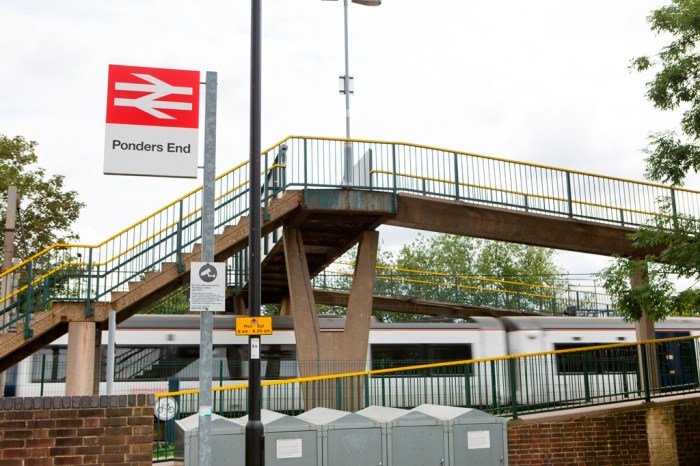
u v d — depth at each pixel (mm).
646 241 14562
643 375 14938
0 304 16844
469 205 19359
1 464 8102
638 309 14578
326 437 9320
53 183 33531
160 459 12492
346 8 29422
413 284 35594
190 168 9641
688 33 13789
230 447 9039
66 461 8281
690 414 14680
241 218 16969
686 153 13883
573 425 13727
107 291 15305
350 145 19031
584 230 20359
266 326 9297
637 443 14078
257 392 9055
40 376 22172
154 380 22984
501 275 57438
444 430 9773
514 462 13164
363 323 20094
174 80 9758
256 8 10320
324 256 24562
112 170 9422
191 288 8664
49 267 15305
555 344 25562
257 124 10047
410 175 19172
